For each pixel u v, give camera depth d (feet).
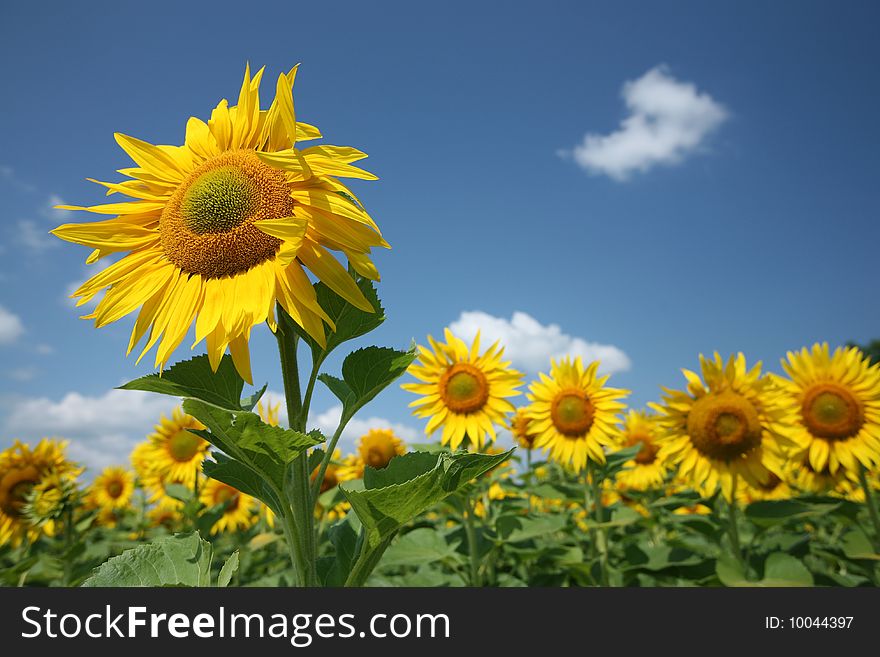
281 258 1.34
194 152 1.61
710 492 3.43
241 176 1.45
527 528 3.37
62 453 4.34
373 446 4.91
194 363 1.41
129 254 1.54
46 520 3.79
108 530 5.81
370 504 1.28
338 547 1.59
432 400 4.00
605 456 3.94
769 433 3.46
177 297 1.43
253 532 4.97
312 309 1.34
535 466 5.03
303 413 1.42
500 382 3.98
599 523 3.52
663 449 3.64
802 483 4.32
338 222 1.42
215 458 1.53
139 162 1.57
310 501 1.40
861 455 3.62
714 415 3.43
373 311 1.40
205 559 1.47
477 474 1.36
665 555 3.45
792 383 3.94
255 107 1.57
